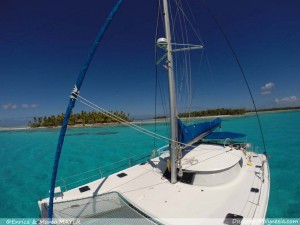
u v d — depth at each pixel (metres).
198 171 5.42
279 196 8.64
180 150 5.63
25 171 14.36
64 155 18.56
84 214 5.09
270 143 19.11
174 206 4.60
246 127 32.12
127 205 4.97
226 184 5.39
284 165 12.52
